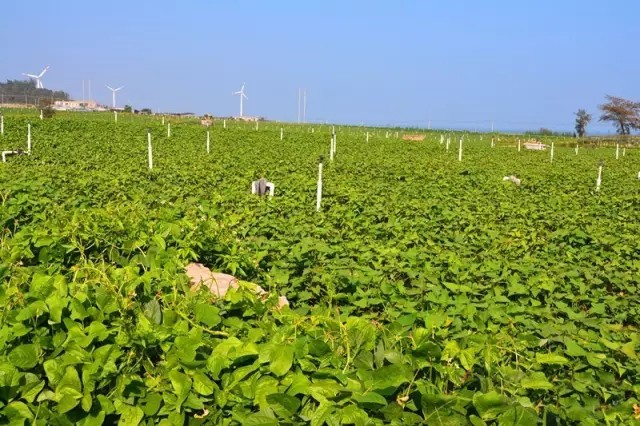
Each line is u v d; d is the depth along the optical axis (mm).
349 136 50125
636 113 86375
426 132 84625
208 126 47031
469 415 2852
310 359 3113
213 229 6910
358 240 8477
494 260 7742
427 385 2979
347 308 5363
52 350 3408
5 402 2930
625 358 4164
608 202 15336
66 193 10750
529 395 3467
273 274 6199
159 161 19797
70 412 2930
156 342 3438
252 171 16719
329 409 2719
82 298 3768
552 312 5703
